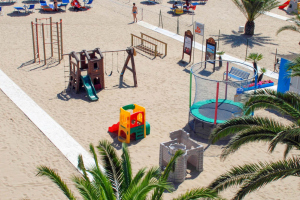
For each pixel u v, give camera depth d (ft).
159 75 69.15
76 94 60.90
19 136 48.03
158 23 101.96
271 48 83.82
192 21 103.86
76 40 86.53
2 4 117.29
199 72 70.69
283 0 126.00
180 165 39.14
